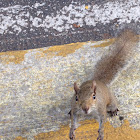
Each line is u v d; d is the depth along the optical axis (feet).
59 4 4.78
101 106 4.19
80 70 4.52
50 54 4.58
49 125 4.27
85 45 4.63
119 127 4.25
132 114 4.30
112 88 4.42
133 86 4.42
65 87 4.44
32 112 4.33
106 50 4.58
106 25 4.69
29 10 4.77
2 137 4.23
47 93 4.42
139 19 4.70
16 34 4.68
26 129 4.25
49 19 4.73
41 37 4.66
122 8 4.75
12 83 4.45
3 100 4.38
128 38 4.59
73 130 4.17
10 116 4.31
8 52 4.60
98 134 4.23
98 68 4.50
